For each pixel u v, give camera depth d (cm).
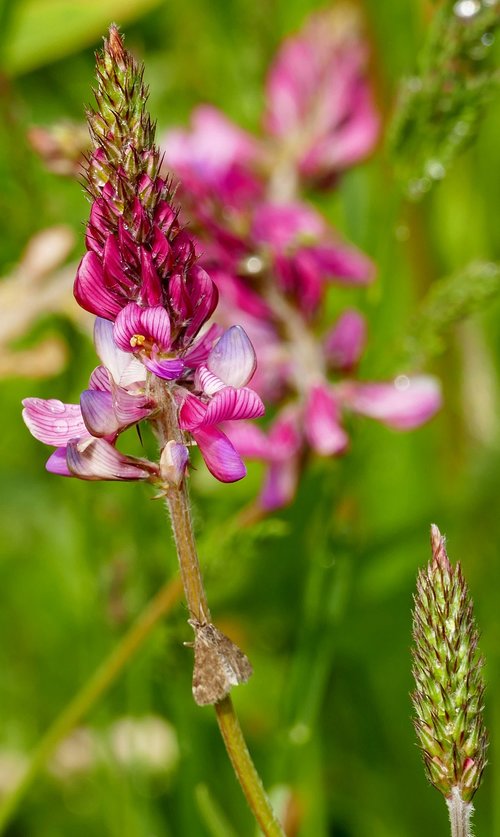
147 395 27
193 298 27
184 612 36
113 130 26
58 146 36
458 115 36
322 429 35
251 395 26
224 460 26
